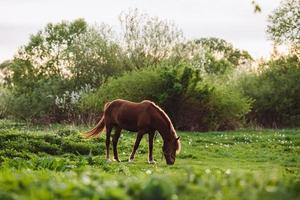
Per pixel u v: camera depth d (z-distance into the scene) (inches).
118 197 252.2
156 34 2082.9
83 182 280.4
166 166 831.7
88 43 2134.6
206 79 1759.4
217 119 1699.1
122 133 1384.1
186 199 263.6
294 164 888.9
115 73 2110.0
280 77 2048.5
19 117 2016.5
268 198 258.8
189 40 2089.1
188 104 1670.8
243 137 1306.6
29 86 2605.8
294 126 1977.1
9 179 315.9
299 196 264.4
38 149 981.8
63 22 2812.5
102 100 1675.7
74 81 2123.5
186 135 1425.9
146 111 890.7
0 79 2910.9
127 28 2102.6
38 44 2711.6
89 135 957.2
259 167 828.6
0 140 1002.7
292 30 2252.7
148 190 257.0
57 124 1653.5
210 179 298.2
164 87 1689.2
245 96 1993.1
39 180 326.0
